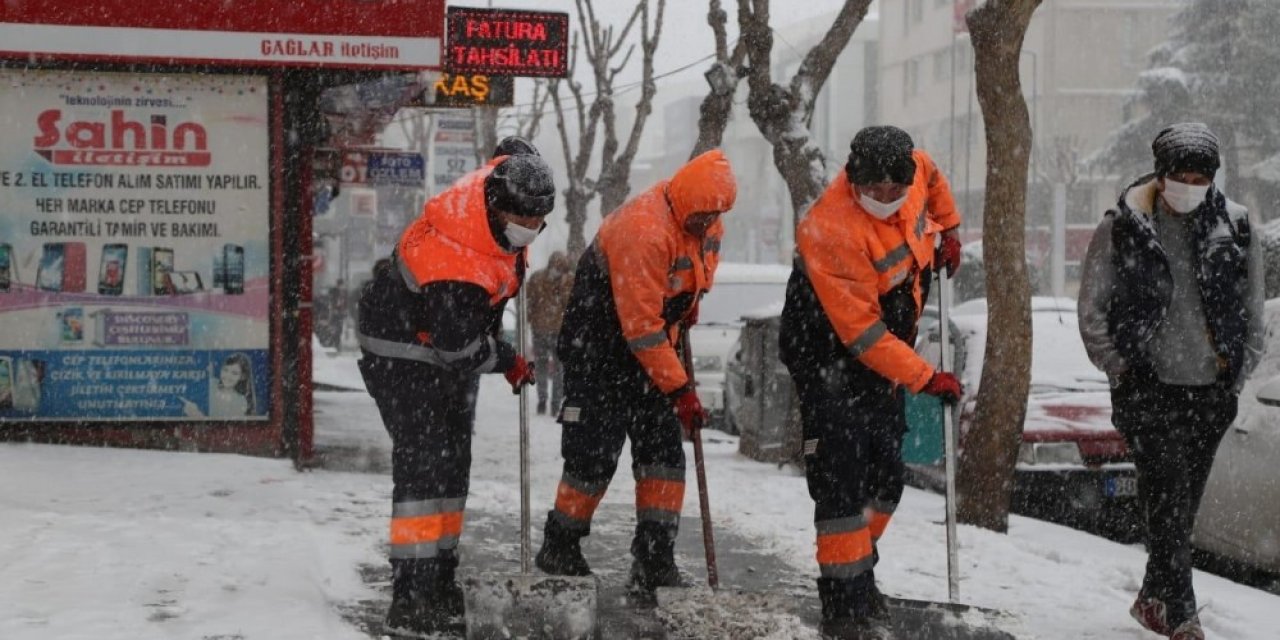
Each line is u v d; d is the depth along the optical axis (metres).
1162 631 5.59
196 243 10.34
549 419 16.39
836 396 5.50
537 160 5.13
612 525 8.17
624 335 5.81
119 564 6.21
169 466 9.47
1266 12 46.62
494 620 5.23
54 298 10.16
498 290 5.20
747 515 8.79
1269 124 46.88
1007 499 8.70
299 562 6.43
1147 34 65.19
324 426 14.14
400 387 5.31
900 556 7.51
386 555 6.93
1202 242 5.54
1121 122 65.31
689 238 5.85
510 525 8.06
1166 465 5.59
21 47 9.57
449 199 5.16
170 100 10.26
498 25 13.01
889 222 5.38
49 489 8.32
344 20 9.94
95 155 10.17
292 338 10.51
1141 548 8.87
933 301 14.45
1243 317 5.57
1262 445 7.52
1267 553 7.45
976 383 10.11
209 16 9.79
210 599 5.63
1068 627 5.95
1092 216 60.47
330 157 14.20
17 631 4.96
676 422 6.20
